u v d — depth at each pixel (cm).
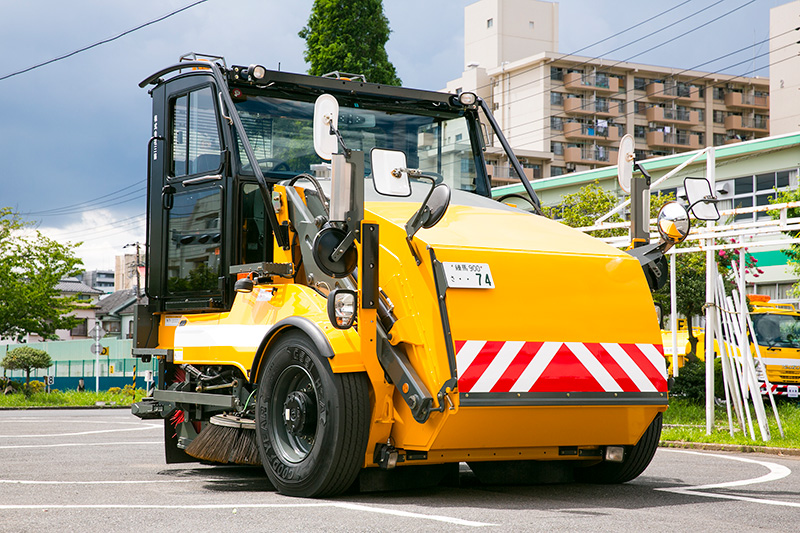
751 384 1344
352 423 648
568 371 666
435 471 723
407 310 647
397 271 658
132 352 938
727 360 1403
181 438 903
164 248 928
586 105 8700
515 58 9288
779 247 3853
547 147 8562
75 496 687
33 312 3978
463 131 967
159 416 925
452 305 636
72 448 1262
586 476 805
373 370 648
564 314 677
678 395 1975
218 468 952
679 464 1036
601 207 3106
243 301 798
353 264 657
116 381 5344
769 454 1238
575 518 574
